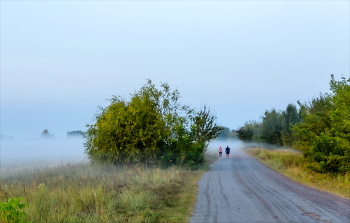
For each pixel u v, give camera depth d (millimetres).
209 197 14102
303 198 13492
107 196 12242
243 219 9945
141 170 24547
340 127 20234
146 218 9977
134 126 28906
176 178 20047
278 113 73562
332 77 23656
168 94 33656
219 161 41531
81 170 22953
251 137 85062
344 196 13977
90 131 30578
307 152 25094
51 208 10133
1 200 11195
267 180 20547
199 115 44406
